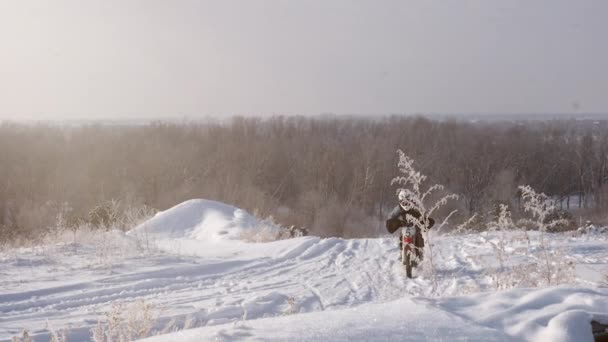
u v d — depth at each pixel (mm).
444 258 10938
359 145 59750
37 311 7188
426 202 42969
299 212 44594
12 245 15938
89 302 7793
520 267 6426
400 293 8273
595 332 2918
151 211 25594
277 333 2920
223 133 72500
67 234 15148
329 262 11883
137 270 10211
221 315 6945
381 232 41906
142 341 3027
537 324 3010
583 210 41188
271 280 9852
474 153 61719
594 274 7676
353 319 3123
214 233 20109
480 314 3207
